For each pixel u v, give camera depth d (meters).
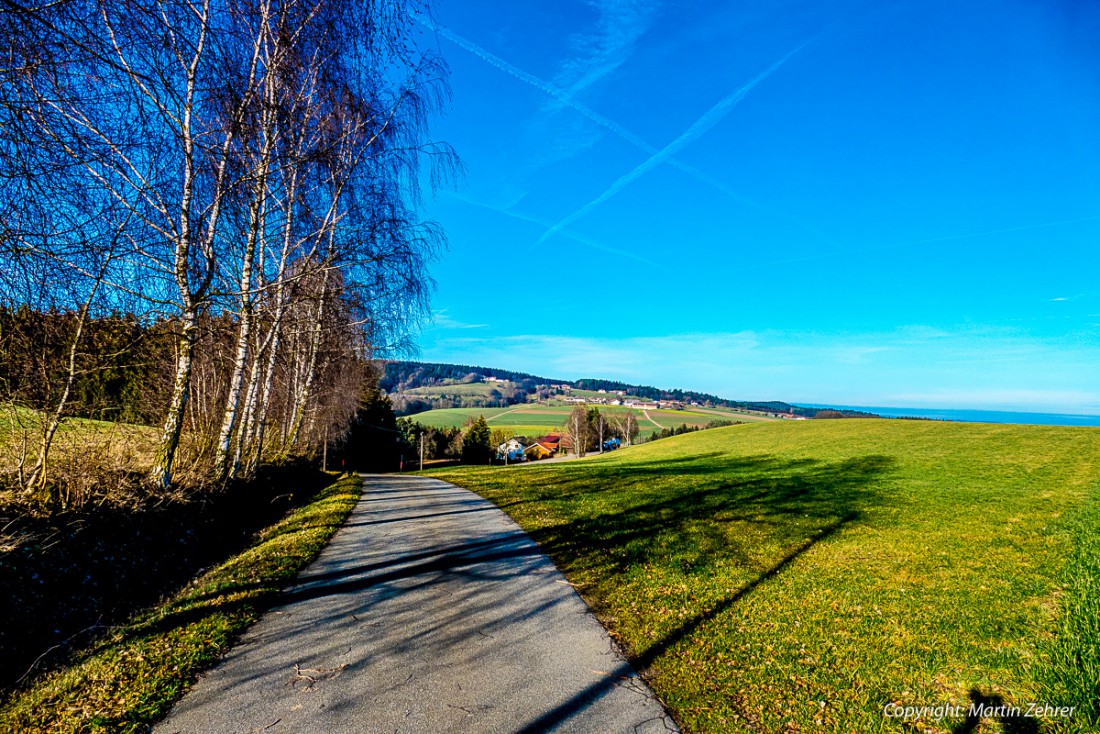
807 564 8.32
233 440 12.44
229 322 11.38
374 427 54.72
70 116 4.89
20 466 6.77
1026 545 9.22
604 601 6.42
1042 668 4.57
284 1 8.22
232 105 7.39
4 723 3.46
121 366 7.92
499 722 3.71
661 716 3.88
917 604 6.43
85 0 4.32
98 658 4.39
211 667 4.41
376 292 11.98
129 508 7.57
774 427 45.16
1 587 4.99
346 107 9.81
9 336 5.82
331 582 6.86
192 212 8.35
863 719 3.92
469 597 6.39
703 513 12.80
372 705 3.87
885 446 28.89
